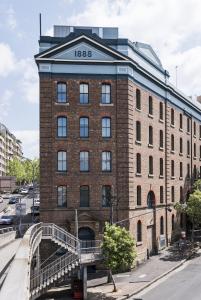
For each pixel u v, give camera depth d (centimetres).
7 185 7625
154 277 3784
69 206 4025
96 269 3984
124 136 4156
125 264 3331
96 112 4125
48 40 4112
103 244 3316
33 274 2998
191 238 5591
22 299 758
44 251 3822
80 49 4097
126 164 4150
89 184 4081
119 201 4106
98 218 4062
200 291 3359
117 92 4153
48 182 4003
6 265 2609
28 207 8662
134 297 3219
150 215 4741
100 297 3189
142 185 4512
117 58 4150
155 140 4944
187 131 6297
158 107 5075
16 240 4222
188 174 6306
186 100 6097
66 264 3244
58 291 3400
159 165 5078
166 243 5191
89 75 4122
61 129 4078
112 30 4597
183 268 4234
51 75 4053
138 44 5138
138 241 4412
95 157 4106
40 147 4012
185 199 6069
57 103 4059
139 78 4491
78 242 3428
